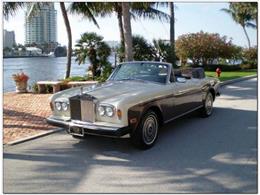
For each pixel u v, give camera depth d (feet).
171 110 24.57
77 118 21.42
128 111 20.18
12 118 30.25
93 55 65.26
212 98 32.19
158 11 71.61
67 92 23.54
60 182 16.65
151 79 25.26
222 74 83.35
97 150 21.38
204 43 104.27
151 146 21.88
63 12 60.49
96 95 21.26
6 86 59.67
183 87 26.32
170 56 77.20
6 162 19.35
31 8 57.26
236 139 23.58
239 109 34.96
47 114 32.04
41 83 48.98
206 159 19.56
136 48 75.61
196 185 16.11
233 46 110.22
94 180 16.83
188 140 23.41
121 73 26.63
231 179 16.74
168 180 16.70
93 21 64.64
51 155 20.52
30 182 16.66
